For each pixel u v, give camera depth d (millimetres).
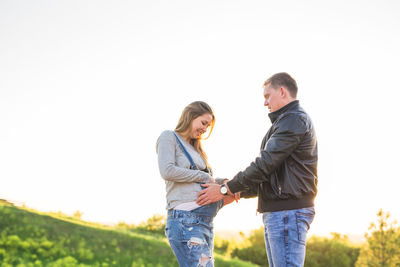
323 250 24703
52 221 9695
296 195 2832
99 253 8594
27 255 6863
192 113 3238
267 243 3105
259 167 2859
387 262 17656
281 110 3045
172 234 2996
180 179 2957
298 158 2906
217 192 2990
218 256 13977
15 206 10117
